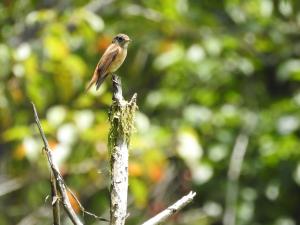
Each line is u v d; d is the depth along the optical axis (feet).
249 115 48.62
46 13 41.19
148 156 37.35
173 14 49.08
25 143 36.91
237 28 51.31
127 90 53.21
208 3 51.19
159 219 16.97
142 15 48.47
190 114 47.55
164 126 47.75
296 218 47.78
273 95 51.80
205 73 48.62
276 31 50.80
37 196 47.50
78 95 45.73
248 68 49.21
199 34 49.83
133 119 19.70
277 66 51.06
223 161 47.42
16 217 48.65
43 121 36.78
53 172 16.84
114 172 17.94
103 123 37.52
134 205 46.44
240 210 46.26
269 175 47.14
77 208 37.40
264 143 46.24
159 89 51.42
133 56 52.16
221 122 48.11
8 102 40.83
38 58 41.01
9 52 39.34
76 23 40.86
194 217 46.85
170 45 49.52
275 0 42.93
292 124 45.91
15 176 43.62
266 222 47.24
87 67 46.50
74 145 37.52
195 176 45.55
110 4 48.29
